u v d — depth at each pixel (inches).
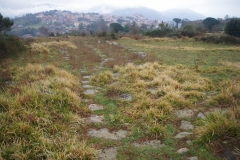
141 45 884.0
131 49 706.8
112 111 204.4
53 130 152.7
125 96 244.2
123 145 145.6
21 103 179.8
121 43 991.6
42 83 246.4
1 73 318.3
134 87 272.2
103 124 177.0
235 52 671.8
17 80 292.7
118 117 185.0
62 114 179.2
